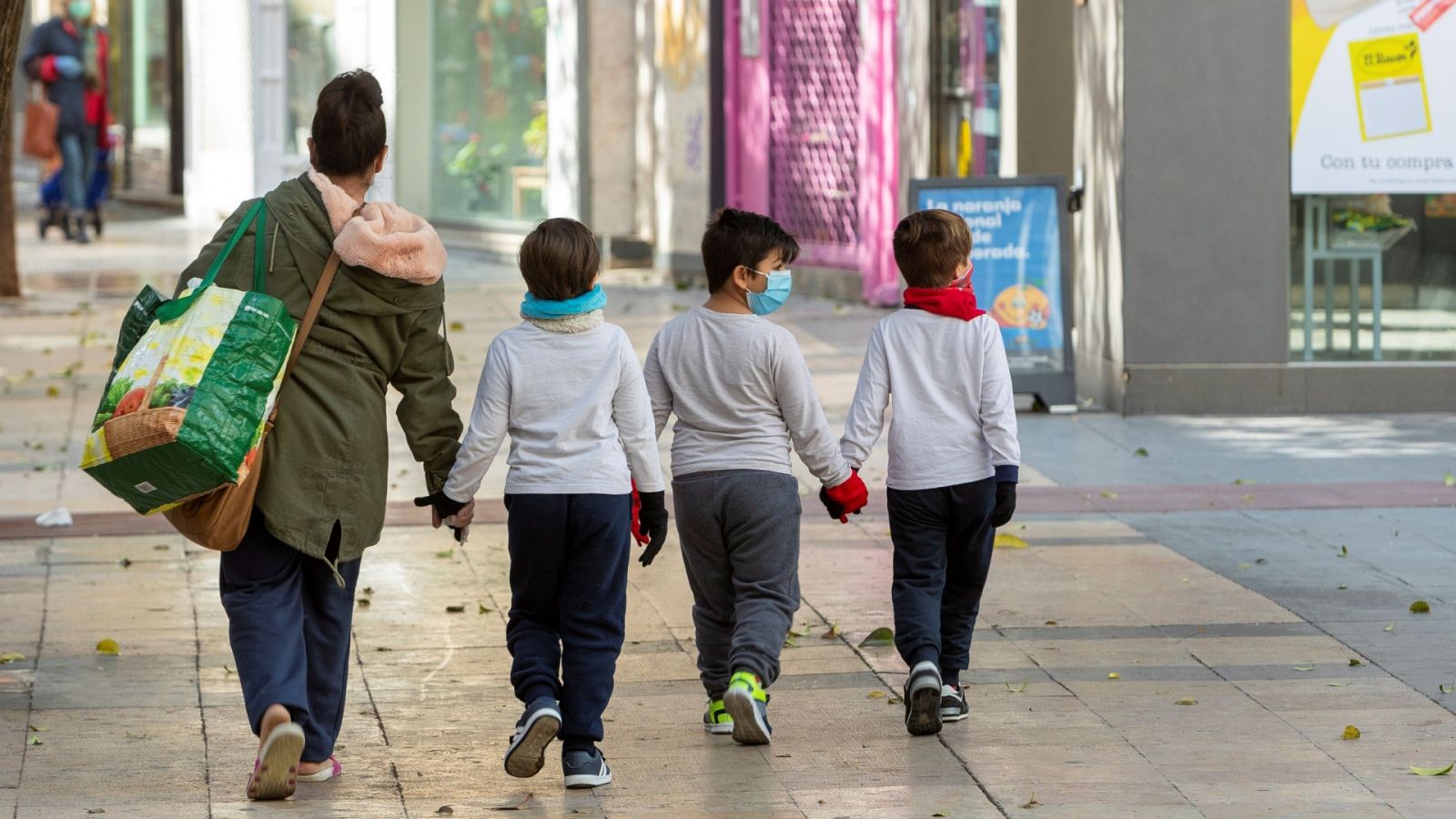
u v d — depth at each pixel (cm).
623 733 1215
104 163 4988
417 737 1212
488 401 1061
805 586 1622
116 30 6638
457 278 4191
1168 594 1582
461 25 4731
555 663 1084
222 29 5550
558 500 1056
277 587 1035
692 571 1176
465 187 4778
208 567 1688
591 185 4316
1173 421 2461
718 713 1205
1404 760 1146
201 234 5219
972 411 1184
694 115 4022
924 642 1172
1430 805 1063
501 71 4622
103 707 1266
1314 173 2461
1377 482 2064
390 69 4703
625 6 4278
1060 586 1612
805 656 1402
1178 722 1228
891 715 1251
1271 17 2430
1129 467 2170
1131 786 1100
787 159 3859
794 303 3684
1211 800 1075
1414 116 2450
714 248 1137
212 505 981
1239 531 1836
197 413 945
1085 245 2664
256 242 1015
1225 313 2486
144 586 1616
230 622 1021
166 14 6106
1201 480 2092
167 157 6216
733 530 1134
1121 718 1236
